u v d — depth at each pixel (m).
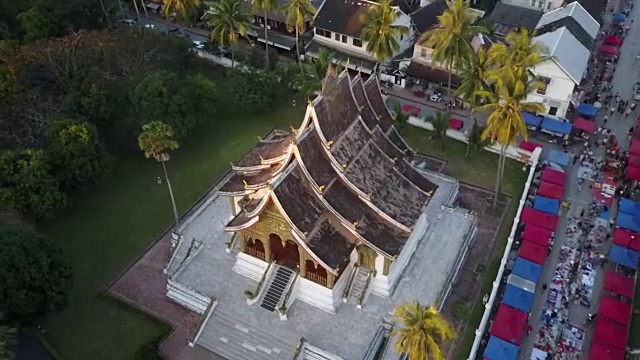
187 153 85.00
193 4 104.31
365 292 59.50
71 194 75.94
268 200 53.25
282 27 109.94
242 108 93.06
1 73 78.62
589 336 59.41
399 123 84.19
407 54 100.00
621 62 102.38
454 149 85.06
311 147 55.66
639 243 66.19
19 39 99.06
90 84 81.00
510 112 64.44
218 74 103.44
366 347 55.81
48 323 60.97
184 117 80.94
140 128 80.31
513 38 72.38
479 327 58.31
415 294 61.03
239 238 61.56
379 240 56.50
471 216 69.81
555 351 58.09
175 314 61.91
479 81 74.31
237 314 59.59
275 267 60.78
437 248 66.38
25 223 63.19
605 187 76.88
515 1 115.06
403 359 55.03
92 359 57.50
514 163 81.69
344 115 59.78
